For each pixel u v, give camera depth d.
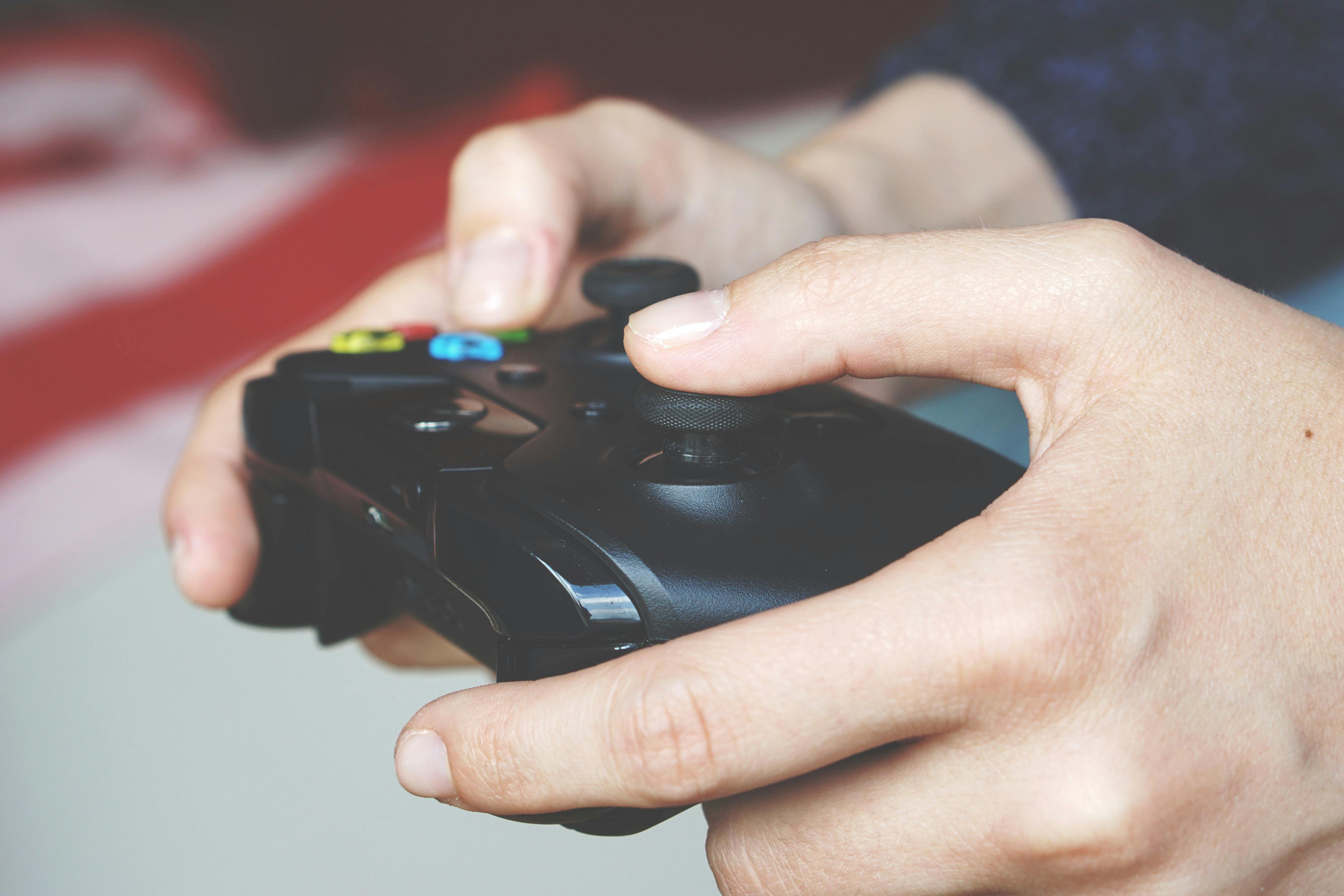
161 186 0.62
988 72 0.41
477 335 0.30
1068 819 0.23
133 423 0.48
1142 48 0.40
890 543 0.25
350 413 0.28
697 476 0.26
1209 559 0.24
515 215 0.31
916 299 0.25
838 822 0.24
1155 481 0.24
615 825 0.25
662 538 0.25
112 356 0.50
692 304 0.26
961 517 0.26
